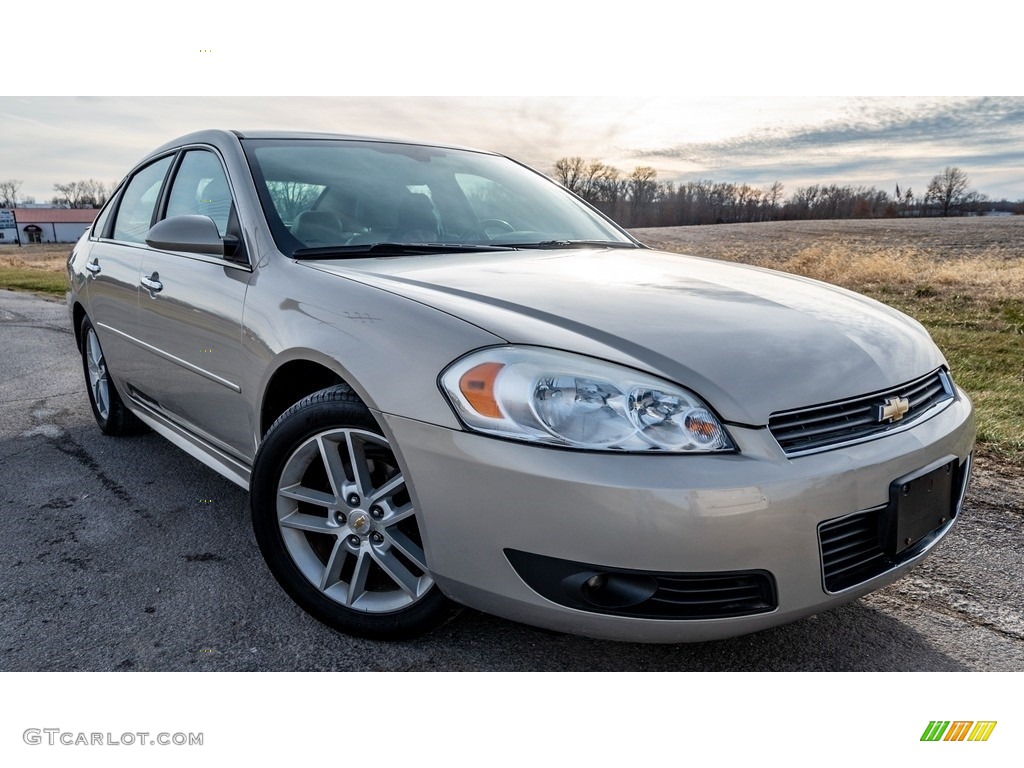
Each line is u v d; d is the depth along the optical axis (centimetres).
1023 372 579
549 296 200
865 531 177
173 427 310
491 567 170
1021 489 328
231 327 236
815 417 173
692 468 158
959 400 217
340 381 223
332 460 205
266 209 247
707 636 166
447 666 199
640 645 212
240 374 235
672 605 164
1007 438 387
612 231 326
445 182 301
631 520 156
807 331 195
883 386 187
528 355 170
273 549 216
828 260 1583
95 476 332
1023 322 857
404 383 179
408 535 200
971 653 209
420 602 198
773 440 165
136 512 293
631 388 164
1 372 569
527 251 266
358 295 201
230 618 219
